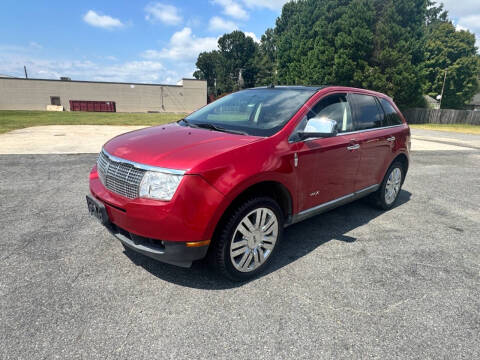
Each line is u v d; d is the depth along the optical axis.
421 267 3.19
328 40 35.94
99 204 2.67
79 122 19.27
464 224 4.48
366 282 2.86
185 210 2.29
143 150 2.60
